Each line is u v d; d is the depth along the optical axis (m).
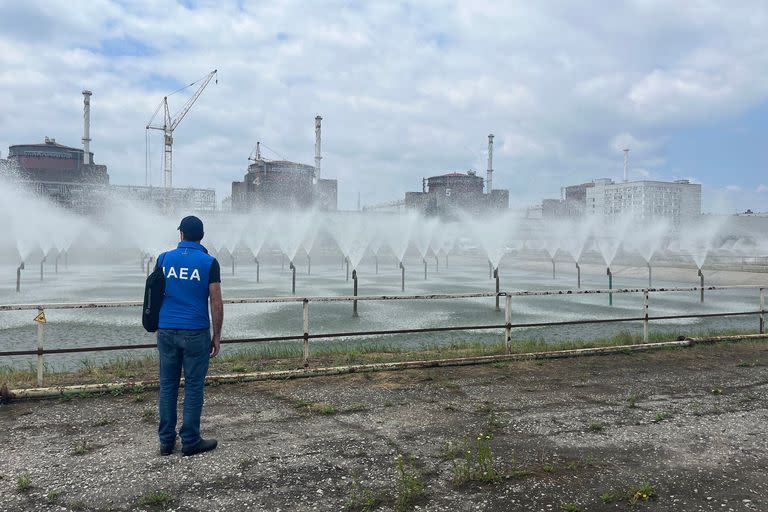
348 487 4.44
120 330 16.72
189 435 5.11
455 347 11.24
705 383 8.11
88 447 5.31
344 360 9.37
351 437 5.63
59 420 6.16
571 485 4.51
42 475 4.64
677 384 8.04
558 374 8.61
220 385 7.78
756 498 4.30
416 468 4.82
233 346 14.10
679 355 10.25
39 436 5.63
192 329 5.15
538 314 20.92
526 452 5.24
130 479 4.57
